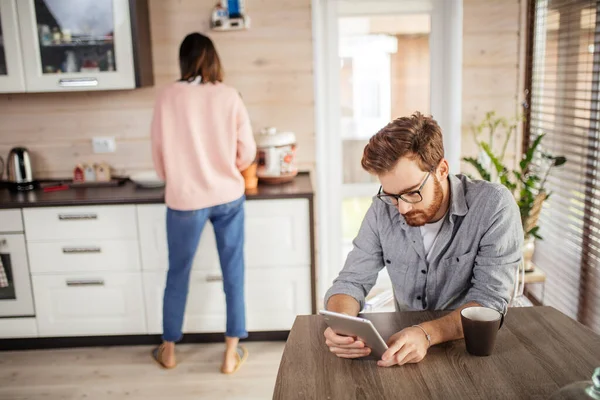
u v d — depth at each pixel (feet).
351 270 5.72
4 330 10.13
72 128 11.12
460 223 5.38
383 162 4.79
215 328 10.15
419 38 11.30
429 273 5.55
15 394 8.91
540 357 4.52
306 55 10.85
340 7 11.19
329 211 11.97
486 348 4.53
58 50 9.95
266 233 9.80
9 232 9.80
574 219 9.50
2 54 9.89
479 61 11.06
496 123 11.02
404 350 4.47
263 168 10.26
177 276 9.36
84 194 10.11
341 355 4.62
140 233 9.82
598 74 8.43
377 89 11.52
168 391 8.90
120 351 10.18
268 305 10.09
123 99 11.00
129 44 9.86
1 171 11.12
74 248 9.86
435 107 11.52
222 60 10.87
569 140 9.48
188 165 8.91
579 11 8.93
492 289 5.12
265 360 9.73
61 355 10.11
